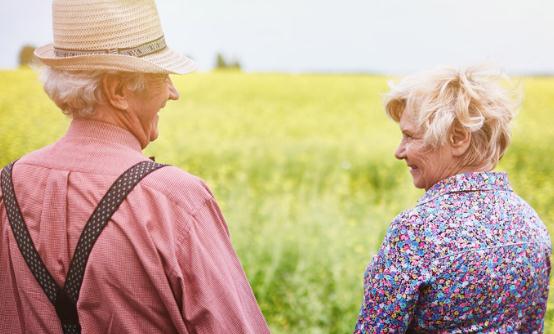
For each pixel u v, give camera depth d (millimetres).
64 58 1321
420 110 1438
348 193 6164
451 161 1449
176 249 1319
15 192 1405
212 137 9086
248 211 4980
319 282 4164
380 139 9320
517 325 1429
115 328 1318
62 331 1350
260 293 3973
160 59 1391
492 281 1368
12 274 1413
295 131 10594
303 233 4621
